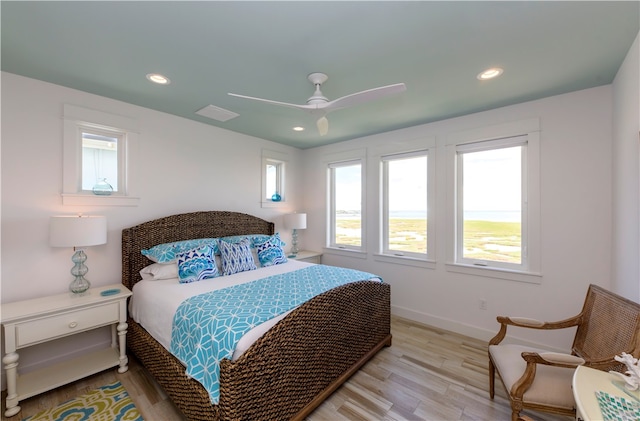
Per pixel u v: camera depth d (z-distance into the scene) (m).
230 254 2.89
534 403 1.51
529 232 2.68
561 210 2.52
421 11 1.44
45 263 2.32
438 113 2.98
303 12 1.45
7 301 2.16
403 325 3.32
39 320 1.96
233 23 1.55
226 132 3.63
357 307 2.34
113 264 2.69
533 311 2.68
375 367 2.43
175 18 1.51
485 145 2.93
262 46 1.77
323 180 4.45
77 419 1.83
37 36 1.68
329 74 2.12
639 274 1.72
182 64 2.00
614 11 1.44
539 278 2.63
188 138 3.25
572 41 1.71
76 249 2.47
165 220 2.97
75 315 2.12
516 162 2.83
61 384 2.05
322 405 1.97
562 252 2.52
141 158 2.87
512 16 1.48
